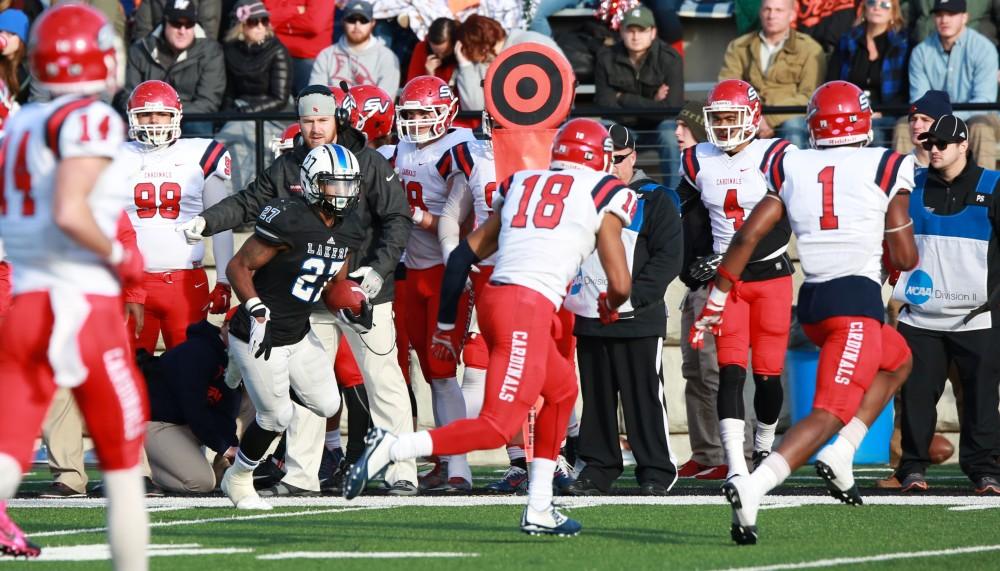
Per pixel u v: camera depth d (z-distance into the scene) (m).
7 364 13.95
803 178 20.81
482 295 19.09
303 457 26.94
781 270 26.84
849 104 21.12
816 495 25.89
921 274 27.53
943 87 37.12
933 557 17.81
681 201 28.75
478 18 36.22
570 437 30.20
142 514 14.34
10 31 34.44
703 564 17.19
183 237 29.84
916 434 27.56
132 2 41.53
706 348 30.34
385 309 27.14
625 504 24.30
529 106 26.34
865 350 19.86
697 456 31.17
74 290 13.80
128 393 14.12
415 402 32.91
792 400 34.72
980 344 27.19
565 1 41.53
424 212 28.53
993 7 38.84
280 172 27.23
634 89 37.66
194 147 30.06
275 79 37.62
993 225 27.27
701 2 43.88
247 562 17.50
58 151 13.40
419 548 18.77
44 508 24.64
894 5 37.91
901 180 20.61
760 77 38.12
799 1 40.03
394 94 37.75
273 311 22.59
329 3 39.62
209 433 27.14
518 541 19.48
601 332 26.19
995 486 26.53
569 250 18.94
